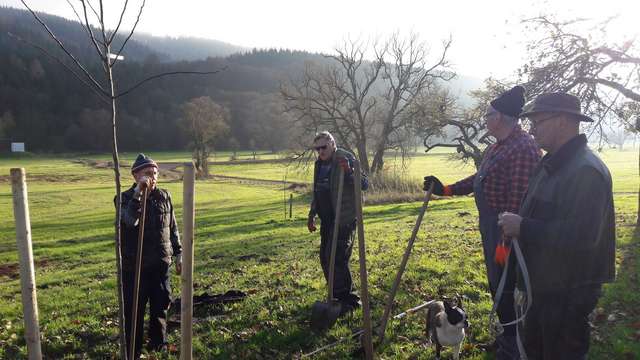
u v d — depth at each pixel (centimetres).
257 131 8581
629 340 484
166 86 10362
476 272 783
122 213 467
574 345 315
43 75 10231
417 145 3628
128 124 9506
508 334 419
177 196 4041
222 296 699
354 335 535
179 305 672
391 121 3616
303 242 1397
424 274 786
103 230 2258
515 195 404
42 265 1389
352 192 591
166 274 511
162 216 498
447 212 2078
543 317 318
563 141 321
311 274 867
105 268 1193
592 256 304
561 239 295
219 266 1057
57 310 732
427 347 507
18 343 586
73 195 4322
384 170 3634
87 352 539
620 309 568
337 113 3706
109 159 8512
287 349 520
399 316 585
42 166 7475
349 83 3772
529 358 339
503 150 416
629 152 9650
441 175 5022
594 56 1197
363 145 3706
